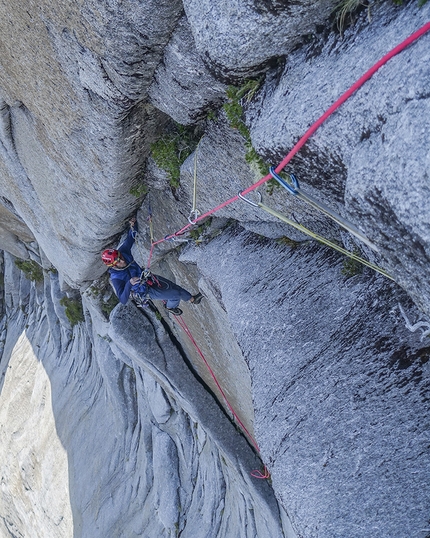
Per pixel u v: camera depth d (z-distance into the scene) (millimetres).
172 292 7594
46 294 21297
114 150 6125
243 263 6340
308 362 4637
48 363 21781
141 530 14062
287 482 4145
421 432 3637
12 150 8477
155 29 4160
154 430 14117
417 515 3379
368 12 3045
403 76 2604
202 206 6625
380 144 2729
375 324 4371
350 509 3648
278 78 3799
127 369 15242
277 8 3238
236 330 5652
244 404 9844
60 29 4750
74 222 9133
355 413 4020
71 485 17594
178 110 5047
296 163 3660
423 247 2582
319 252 5406
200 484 12906
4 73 6238
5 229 18484
